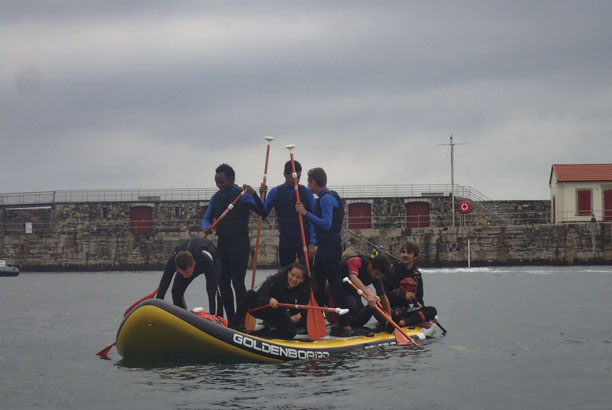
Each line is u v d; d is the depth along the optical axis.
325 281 11.66
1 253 53.34
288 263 11.93
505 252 48.00
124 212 52.66
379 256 11.47
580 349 11.46
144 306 9.90
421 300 12.77
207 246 10.51
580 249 47.22
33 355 11.62
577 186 48.47
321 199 11.26
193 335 9.85
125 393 8.57
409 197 50.41
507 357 10.71
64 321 17.44
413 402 8.09
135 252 52.19
